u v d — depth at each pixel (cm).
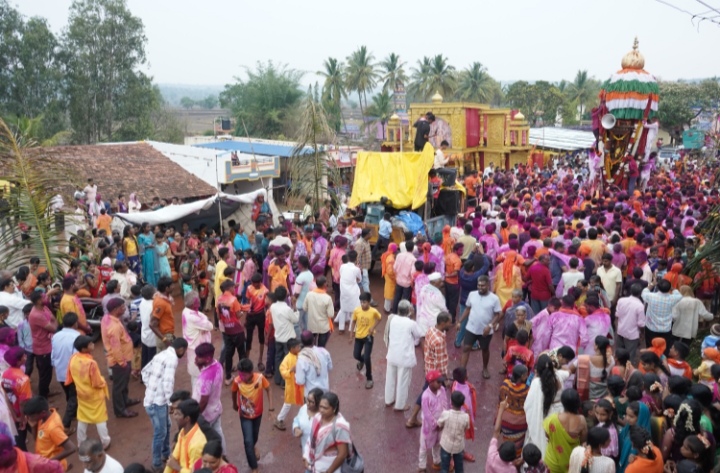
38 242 1215
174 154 2995
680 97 5578
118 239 1497
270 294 991
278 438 833
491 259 1235
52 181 1264
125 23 4619
